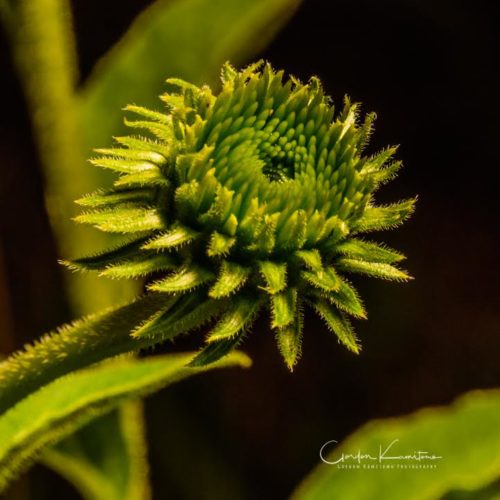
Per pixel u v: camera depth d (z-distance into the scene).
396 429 0.36
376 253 0.28
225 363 0.30
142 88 0.34
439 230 0.48
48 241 0.40
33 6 0.34
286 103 0.28
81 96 0.34
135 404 0.34
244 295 0.28
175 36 0.34
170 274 0.28
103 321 0.29
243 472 0.45
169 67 0.34
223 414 0.45
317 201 0.28
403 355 0.46
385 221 0.29
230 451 0.45
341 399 0.46
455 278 0.48
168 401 0.44
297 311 0.28
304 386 0.46
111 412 0.33
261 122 0.28
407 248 0.48
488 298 0.47
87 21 0.42
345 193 0.28
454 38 0.47
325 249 0.28
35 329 0.39
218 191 0.28
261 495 0.45
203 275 0.28
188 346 0.45
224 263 0.28
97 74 0.35
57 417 0.30
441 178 0.49
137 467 0.34
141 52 0.34
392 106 0.48
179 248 0.28
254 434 0.45
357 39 0.47
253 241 0.28
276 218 0.28
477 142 0.48
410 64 0.47
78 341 0.29
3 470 0.30
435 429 0.36
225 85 0.28
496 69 0.47
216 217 0.28
